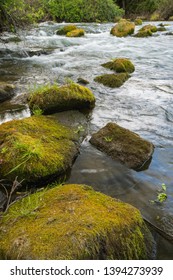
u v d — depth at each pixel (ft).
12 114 17.47
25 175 11.38
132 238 8.20
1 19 31.63
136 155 13.17
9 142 12.19
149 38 47.32
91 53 35.06
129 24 51.39
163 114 18.07
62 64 29.35
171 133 15.75
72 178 12.17
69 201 9.10
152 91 22.07
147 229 9.11
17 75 25.21
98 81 23.61
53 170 11.82
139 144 13.62
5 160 11.57
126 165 12.96
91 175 12.36
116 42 43.42
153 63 30.73
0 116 17.16
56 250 7.27
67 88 17.83
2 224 8.57
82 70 27.12
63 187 10.00
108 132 14.51
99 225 7.89
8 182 11.36
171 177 12.30
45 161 11.81
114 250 7.75
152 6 93.97
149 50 37.35
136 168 12.80
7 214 9.04
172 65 29.96
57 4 69.56
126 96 20.98
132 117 17.63
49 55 33.45
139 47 39.34
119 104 19.52
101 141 14.24
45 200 9.33
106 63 28.27
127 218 8.51
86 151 13.92
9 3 29.55
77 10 70.85
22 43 37.86
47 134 13.84
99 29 57.67
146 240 8.78
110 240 7.77
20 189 11.30
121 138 14.03
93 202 9.02
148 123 16.88
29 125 14.01
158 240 9.29
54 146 13.06
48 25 60.85
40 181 11.61
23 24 33.37
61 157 12.49
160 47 39.24
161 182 12.01
